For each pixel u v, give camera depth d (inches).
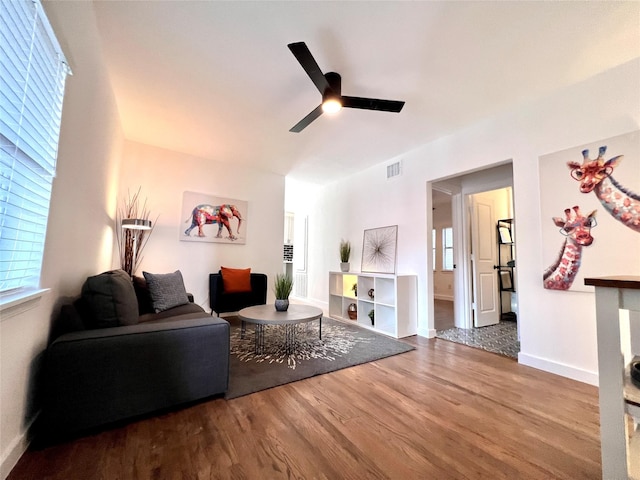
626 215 80.8
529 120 104.0
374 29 71.8
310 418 64.7
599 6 64.8
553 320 94.7
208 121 123.1
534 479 47.1
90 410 55.6
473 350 117.4
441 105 106.9
